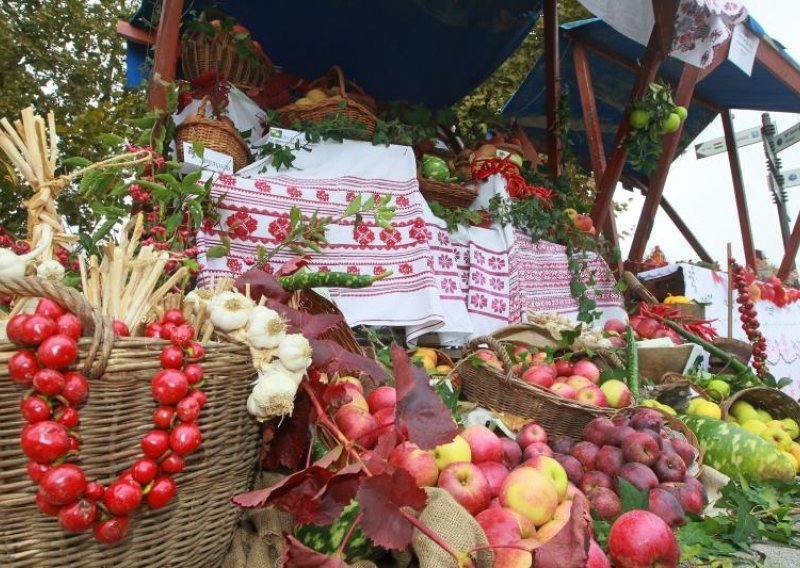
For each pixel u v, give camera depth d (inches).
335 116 130.6
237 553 52.4
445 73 209.5
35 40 289.7
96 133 203.9
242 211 108.4
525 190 151.0
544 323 122.4
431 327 116.8
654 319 160.1
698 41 147.6
